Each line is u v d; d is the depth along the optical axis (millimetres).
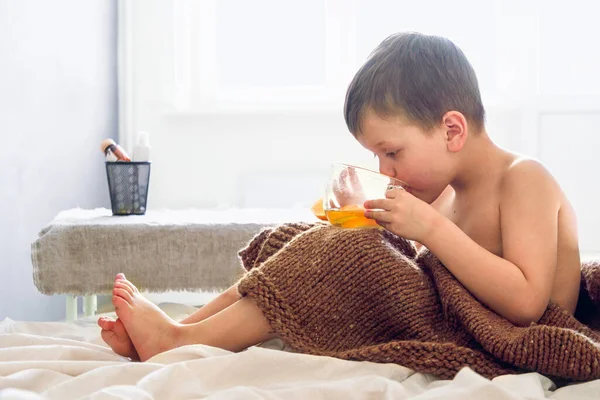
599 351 928
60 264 1722
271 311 1040
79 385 850
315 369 927
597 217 2738
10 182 1978
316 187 2836
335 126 2832
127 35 2805
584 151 2744
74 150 2418
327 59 2896
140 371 888
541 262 1066
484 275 1044
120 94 2812
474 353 975
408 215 1064
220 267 1735
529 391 852
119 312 1103
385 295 1060
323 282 1059
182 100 2861
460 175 1185
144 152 2029
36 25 2141
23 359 1033
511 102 2768
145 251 1733
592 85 2789
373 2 2873
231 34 2924
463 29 2846
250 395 785
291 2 2910
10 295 1974
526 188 1106
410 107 1119
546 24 2787
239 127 2848
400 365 973
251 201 2852
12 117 1988
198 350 978
